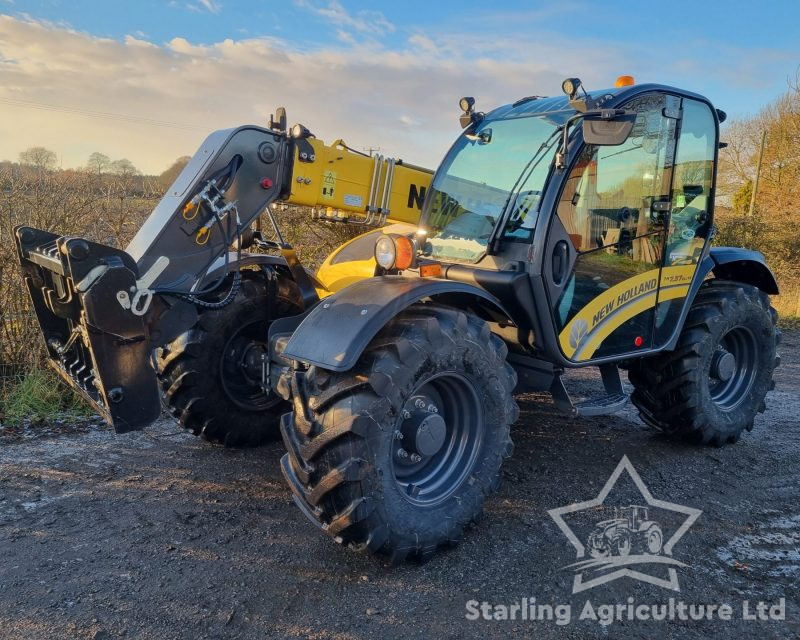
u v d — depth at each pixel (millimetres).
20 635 2104
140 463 3557
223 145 2887
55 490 3193
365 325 2410
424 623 2260
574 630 2250
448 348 2564
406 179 3541
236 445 3781
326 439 2373
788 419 4754
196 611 2271
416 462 2709
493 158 3262
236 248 3377
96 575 2467
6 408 4266
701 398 3814
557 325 3088
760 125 19781
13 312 4695
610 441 4098
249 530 2861
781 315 10203
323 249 7109
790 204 17078
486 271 2996
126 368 2539
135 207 5199
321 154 3188
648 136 3340
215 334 3545
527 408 4723
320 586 2455
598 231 3211
